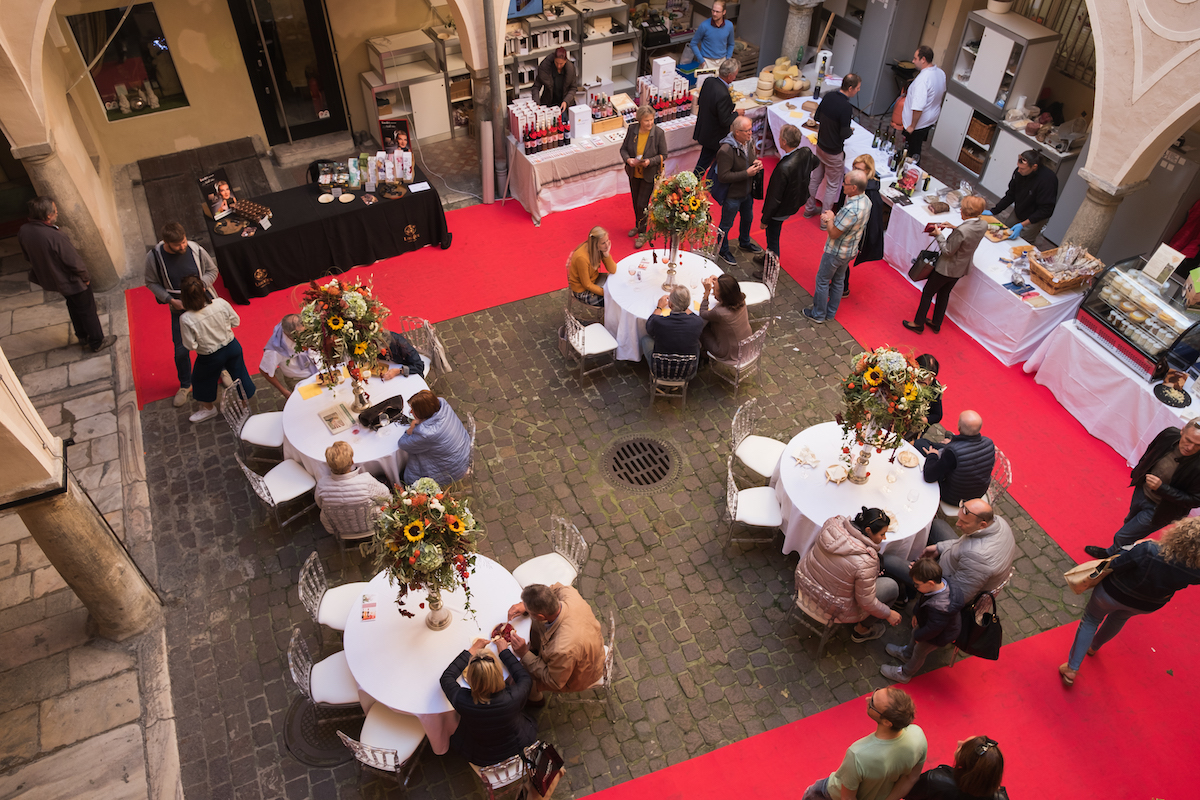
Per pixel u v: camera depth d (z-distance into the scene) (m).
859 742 4.22
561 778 5.12
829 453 6.18
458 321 8.68
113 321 8.72
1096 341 7.36
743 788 5.09
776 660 5.77
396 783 5.10
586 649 4.76
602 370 8.12
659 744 5.30
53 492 4.78
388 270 9.41
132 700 5.57
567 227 10.14
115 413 7.71
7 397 4.43
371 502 5.78
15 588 6.27
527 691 4.54
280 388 7.24
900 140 11.32
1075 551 6.52
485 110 9.92
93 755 5.27
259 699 5.56
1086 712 5.50
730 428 7.45
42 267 7.58
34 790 5.10
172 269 7.33
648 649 5.82
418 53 11.32
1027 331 7.88
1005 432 7.52
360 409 6.50
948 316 8.80
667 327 6.93
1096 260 7.81
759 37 12.34
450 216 10.33
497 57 9.47
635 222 10.18
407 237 9.55
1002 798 4.18
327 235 9.04
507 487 6.95
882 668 5.68
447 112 11.60
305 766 5.21
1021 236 8.84
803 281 9.30
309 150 11.40
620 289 7.82
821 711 5.49
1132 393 7.01
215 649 5.84
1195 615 6.08
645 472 7.10
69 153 8.60
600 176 10.41
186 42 10.31
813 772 5.17
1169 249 6.96
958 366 8.21
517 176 10.30
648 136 9.07
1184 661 5.79
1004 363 8.23
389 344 6.73
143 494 6.93
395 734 4.82
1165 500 5.83
